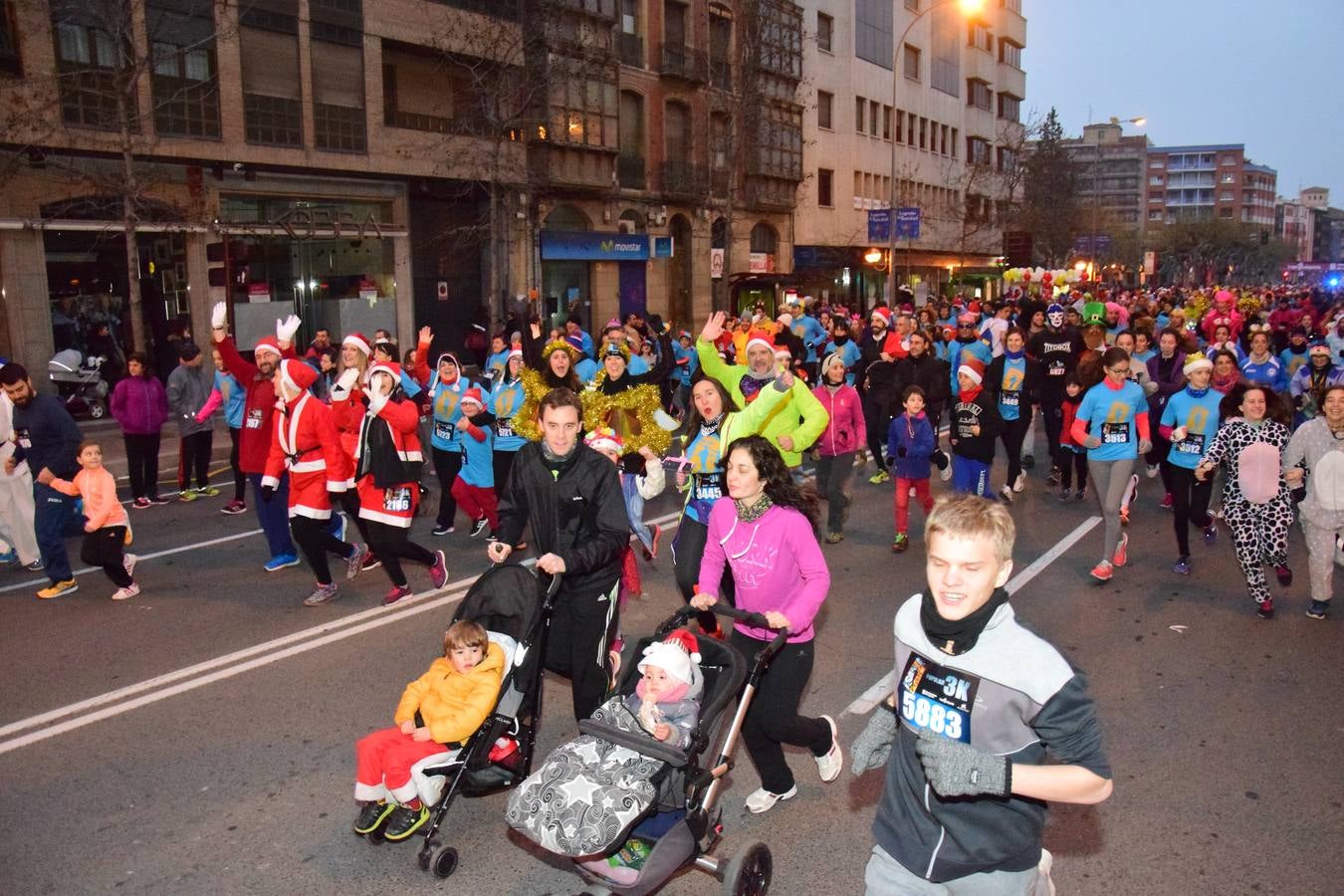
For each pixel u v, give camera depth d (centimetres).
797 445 705
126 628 748
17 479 916
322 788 506
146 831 467
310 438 776
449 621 754
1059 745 254
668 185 3466
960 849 269
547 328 2678
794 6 4050
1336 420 718
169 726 579
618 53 3228
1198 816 468
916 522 1087
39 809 488
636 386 686
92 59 1958
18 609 801
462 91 2720
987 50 6400
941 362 1308
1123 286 6341
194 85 1955
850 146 4700
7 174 1822
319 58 2350
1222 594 813
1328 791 489
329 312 2470
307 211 2362
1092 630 729
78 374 1889
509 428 969
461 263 2820
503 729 447
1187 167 19275
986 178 6306
